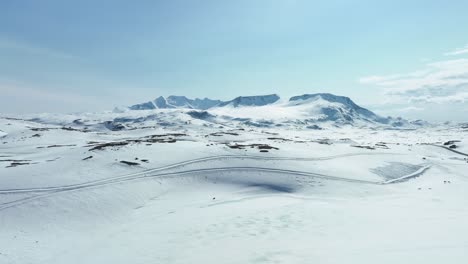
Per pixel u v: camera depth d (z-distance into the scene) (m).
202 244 17.30
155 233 22.02
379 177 52.75
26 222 27.06
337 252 12.51
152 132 157.88
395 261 10.21
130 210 32.25
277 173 47.59
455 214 21.16
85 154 52.81
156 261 15.41
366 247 12.82
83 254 19.70
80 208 30.69
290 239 16.34
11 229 25.61
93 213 30.14
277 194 38.06
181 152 55.56
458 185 44.12
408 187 46.66
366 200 33.47
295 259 12.32
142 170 44.84
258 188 41.31
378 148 83.50
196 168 47.47
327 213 23.94
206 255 14.91
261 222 21.59
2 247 22.00
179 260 14.86
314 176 47.56
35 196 32.53
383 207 26.75
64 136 116.88
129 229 24.62
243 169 48.38
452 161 74.69
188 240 18.66
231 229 20.27
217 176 45.16
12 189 34.62
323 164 55.66
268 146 67.06
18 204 30.30
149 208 32.53
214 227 21.33
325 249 13.31
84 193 34.19
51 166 45.19
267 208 27.31
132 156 51.53
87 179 39.25
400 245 12.48
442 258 10.01
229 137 118.38
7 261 19.75
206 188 40.88
